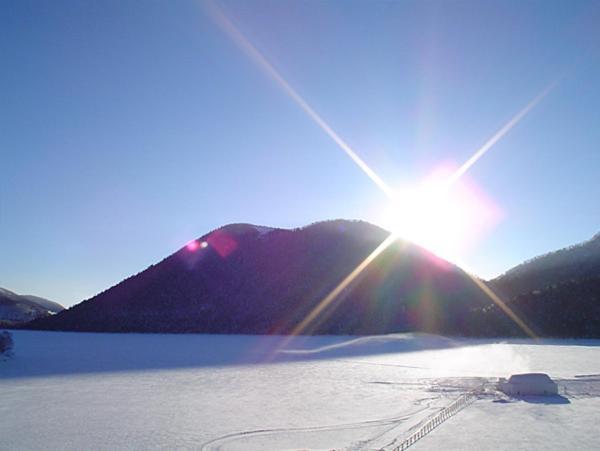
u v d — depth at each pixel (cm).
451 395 1997
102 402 1866
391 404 1811
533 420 1525
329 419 1561
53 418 1588
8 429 1444
